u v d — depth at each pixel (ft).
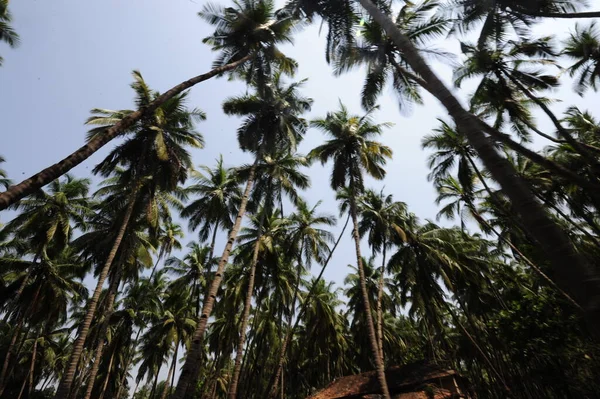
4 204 19.90
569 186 70.03
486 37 53.93
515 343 67.21
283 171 86.69
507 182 15.60
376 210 93.20
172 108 71.20
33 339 133.49
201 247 118.62
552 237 12.63
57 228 84.74
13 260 96.73
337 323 122.83
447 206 95.71
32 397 136.77
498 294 93.50
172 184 75.20
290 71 63.41
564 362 64.69
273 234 95.40
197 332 46.57
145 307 130.93
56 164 24.11
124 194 80.94
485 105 68.90
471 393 62.18
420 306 104.58
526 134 68.64
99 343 71.10
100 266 90.12
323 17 49.83
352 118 77.66
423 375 62.39
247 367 104.88
